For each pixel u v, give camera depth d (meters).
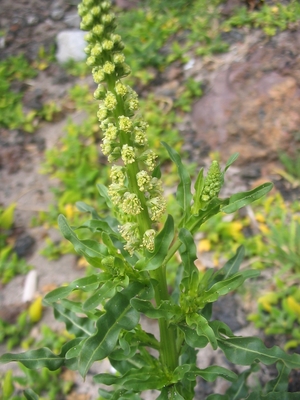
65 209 0.26
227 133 0.27
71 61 0.34
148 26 0.35
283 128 0.26
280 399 0.14
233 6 0.34
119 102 0.10
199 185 0.12
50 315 0.22
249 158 0.27
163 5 0.36
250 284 0.22
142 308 0.11
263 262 0.22
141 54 0.32
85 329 0.15
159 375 0.13
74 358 0.13
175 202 0.24
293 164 0.26
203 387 0.19
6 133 0.31
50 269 0.24
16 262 0.24
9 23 0.38
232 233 0.23
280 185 0.26
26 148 0.30
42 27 0.38
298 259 0.22
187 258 0.12
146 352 0.14
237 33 0.32
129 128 0.10
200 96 0.30
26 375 0.20
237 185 0.26
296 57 0.28
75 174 0.27
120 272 0.11
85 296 0.22
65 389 0.20
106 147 0.10
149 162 0.10
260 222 0.24
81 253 0.11
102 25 0.10
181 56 0.32
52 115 0.31
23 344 0.21
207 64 0.32
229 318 0.21
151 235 0.11
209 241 0.23
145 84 0.31
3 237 0.25
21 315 0.22
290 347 0.20
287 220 0.24
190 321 0.11
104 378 0.13
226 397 0.14
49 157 0.28
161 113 0.29
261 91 0.27
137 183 0.11
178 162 0.12
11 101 0.32
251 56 0.29
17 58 0.35
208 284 0.14
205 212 0.12
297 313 0.20
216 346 0.11
